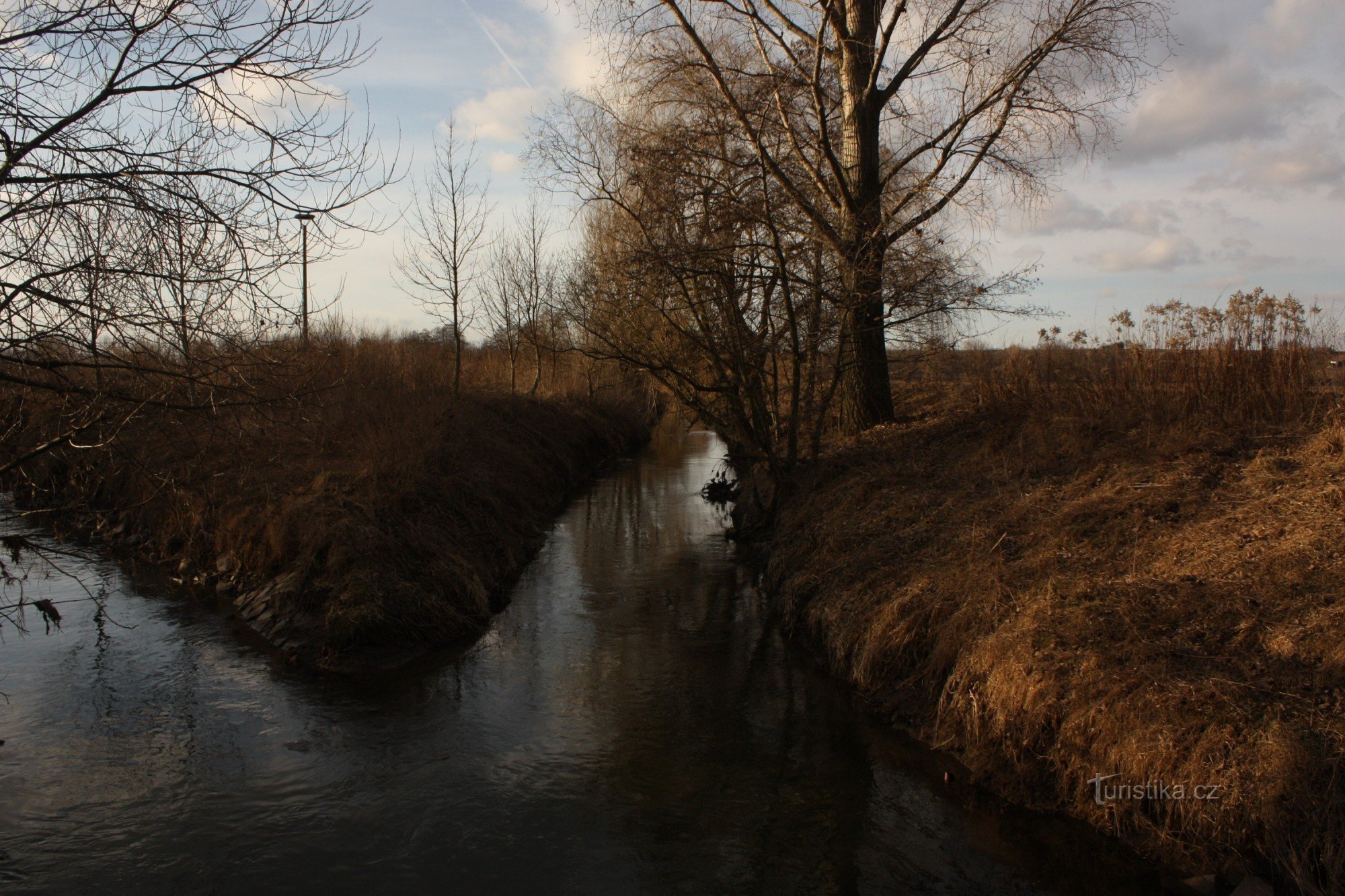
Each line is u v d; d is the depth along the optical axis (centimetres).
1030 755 527
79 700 706
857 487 1021
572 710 693
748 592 1048
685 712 686
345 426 1253
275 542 964
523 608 986
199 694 722
